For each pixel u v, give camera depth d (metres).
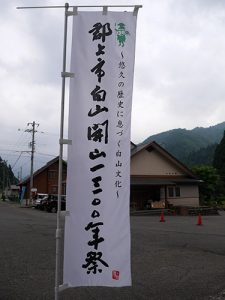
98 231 4.98
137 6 5.10
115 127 5.04
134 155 38.69
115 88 5.06
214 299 6.46
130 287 7.20
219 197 48.12
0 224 20.00
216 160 58.53
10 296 6.48
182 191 39.62
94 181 5.00
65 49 5.10
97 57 5.08
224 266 9.23
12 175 124.44
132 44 5.11
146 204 37.84
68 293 6.74
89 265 4.98
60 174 5.05
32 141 54.19
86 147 5.02
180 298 6.51
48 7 5.14
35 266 8.91
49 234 15.24
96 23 5.11
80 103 5.05
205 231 17.25
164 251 11.32
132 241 13.39
